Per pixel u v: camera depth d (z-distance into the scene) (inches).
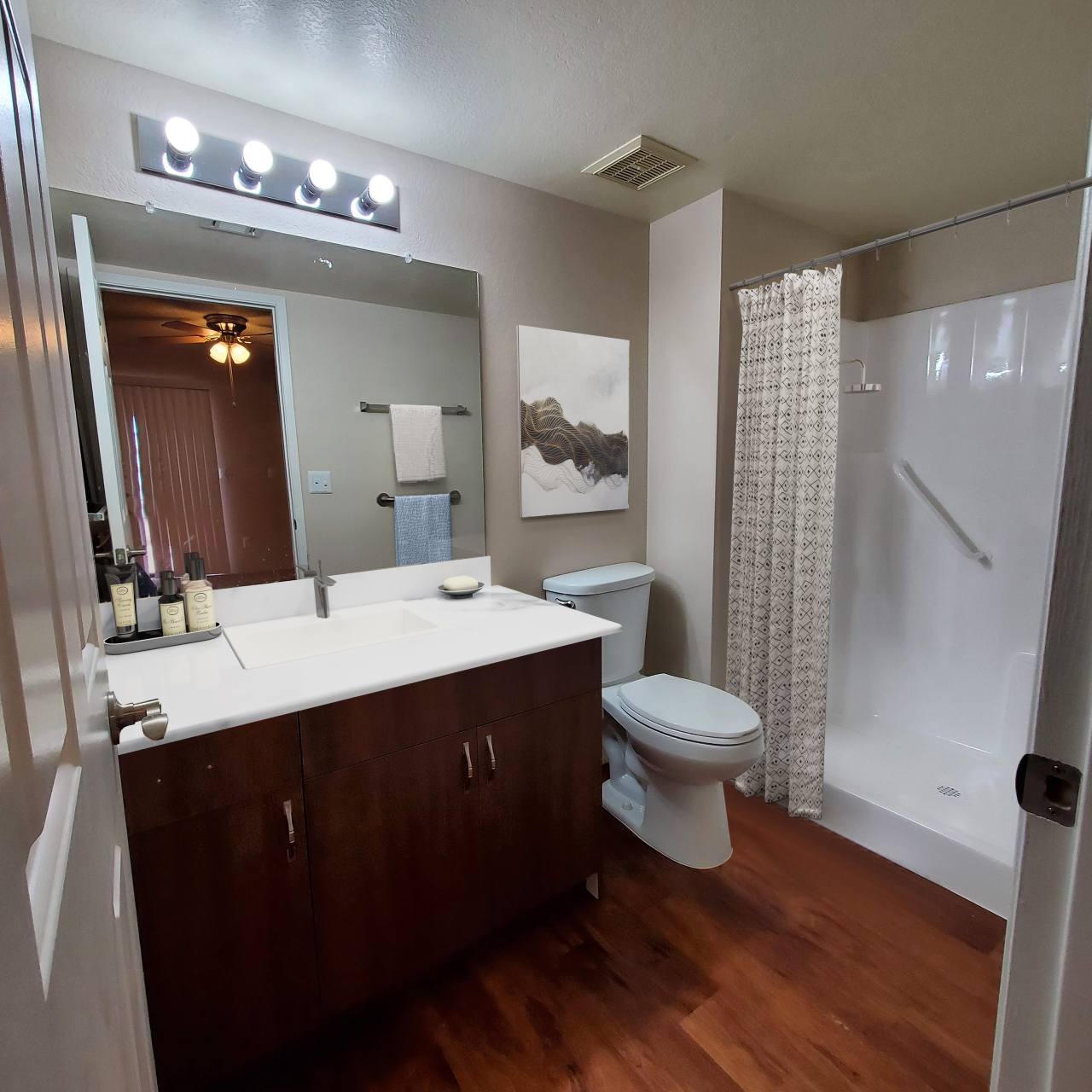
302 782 45.3
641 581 88.7
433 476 77.3
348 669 50.8
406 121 65.9
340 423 70.0
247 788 43.0
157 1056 41.3
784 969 57.7
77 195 54.2
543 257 84.0
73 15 49.2
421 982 57.2
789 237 92.7
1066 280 81.7
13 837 10.4
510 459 84.2
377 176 67.9
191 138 55.6
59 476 19.8
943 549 94.4
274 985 45.5
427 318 74.9
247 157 59.0
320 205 66.1
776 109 64.7
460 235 76.4
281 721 44.0
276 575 67.3
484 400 80.9
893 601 100.7
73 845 15.9
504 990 56.2
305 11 49.5
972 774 85.4
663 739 69.1
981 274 90.0
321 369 68.2
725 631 93.0
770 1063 48.8
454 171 75.2
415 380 74.7
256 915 44.2
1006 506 87.7
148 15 49.5
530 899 60.3
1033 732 20.6
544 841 60.8
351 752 47.4
